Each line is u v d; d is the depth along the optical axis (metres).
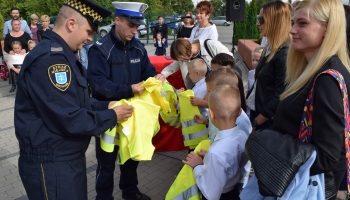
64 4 1.72
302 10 1.34
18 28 7.20
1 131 4.75
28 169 1.71
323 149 1.20
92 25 1.76
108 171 2.56
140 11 2.38
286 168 1.22
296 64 1.57
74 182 1.76
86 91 1.80
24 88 1.64
